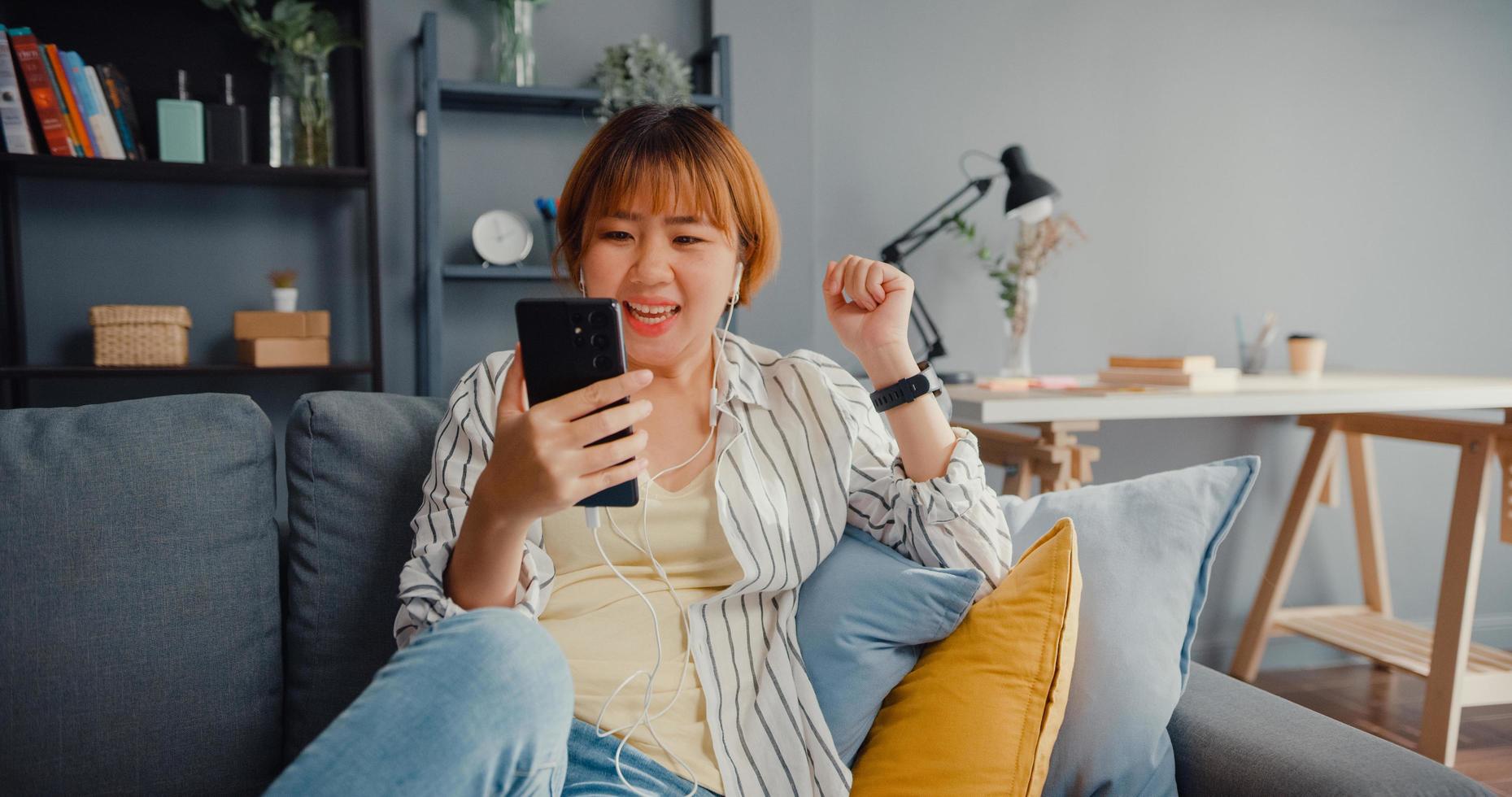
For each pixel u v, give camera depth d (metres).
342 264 2.47
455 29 2.48
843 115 2.66
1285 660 2.90
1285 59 2.91
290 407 2.46
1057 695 0.97
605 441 0.87
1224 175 2.89
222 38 2.38
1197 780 0.99
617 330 0.85
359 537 1.14
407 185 2.47
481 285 2.54
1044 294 2.80
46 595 1.01
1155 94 2.84
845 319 1.20
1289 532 2.65
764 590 1.08
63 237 2.33
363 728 0.71
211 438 1.12
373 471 1.16
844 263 1.21
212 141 2.23
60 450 1.06
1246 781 0.93
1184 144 2.87
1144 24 2.83
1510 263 3.08
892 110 2.69
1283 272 2.94
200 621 1.07
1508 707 2.56
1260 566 2.93
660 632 1.04
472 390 1.11
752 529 1.08
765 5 2.56
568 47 2.54
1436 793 0.83
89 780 1.01
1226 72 2.88
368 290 2.49
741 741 1.01
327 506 1.15
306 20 2.28
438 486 1.06
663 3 2.58
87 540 1.03
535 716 0.76
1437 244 3.03
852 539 1.18
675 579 1.08
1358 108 2.96
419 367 2.47
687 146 1.07
